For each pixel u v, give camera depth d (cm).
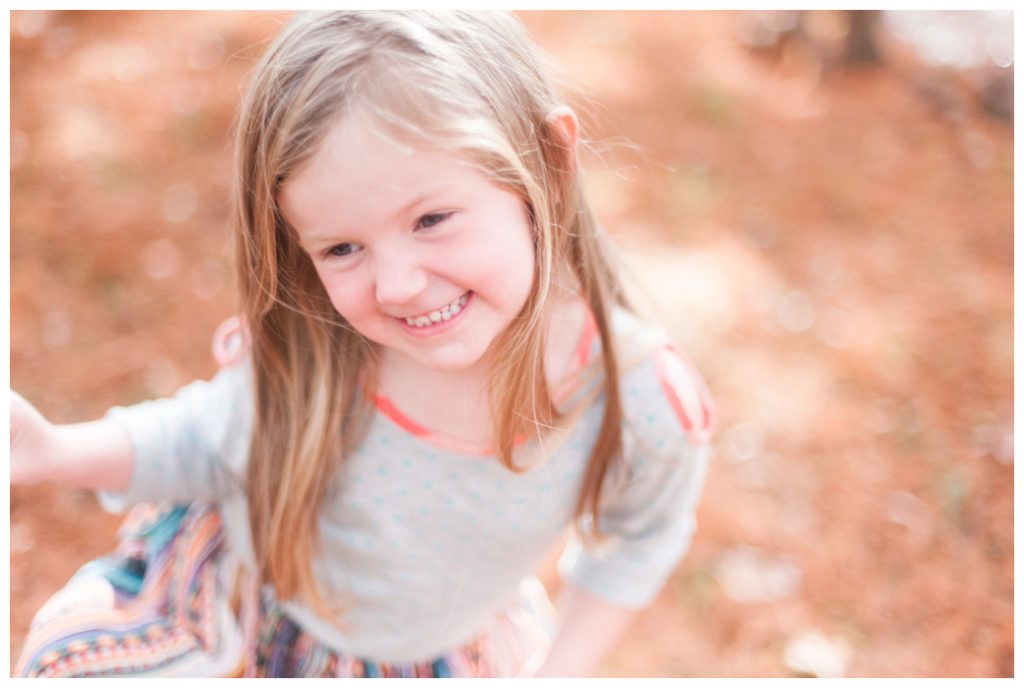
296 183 96
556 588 253
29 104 390
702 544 268
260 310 117
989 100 494
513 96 104
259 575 132
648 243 376
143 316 321
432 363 102
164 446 125
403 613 132
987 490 283
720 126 452
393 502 125
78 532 254
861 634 246
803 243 390
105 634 123
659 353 126
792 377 324
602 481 128
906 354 336
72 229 343
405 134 92
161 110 398
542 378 116
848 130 469
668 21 531
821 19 535
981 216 414
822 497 283
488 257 98
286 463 123
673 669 237
